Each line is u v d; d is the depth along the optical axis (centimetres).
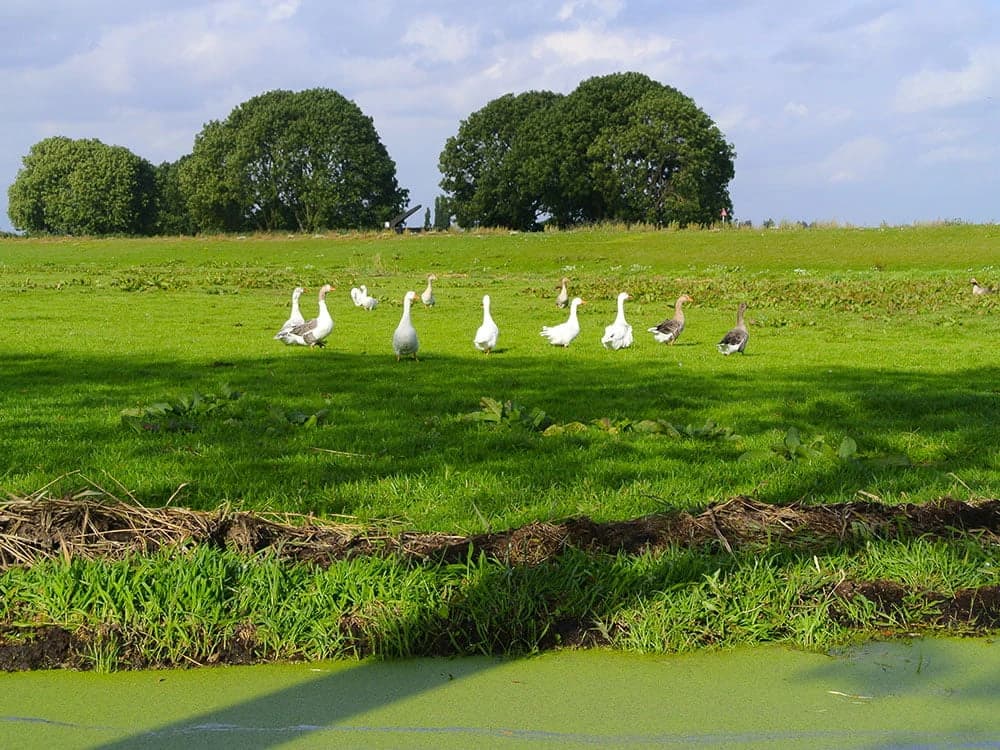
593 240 5384
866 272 4038
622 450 925
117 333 2048
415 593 545
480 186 7950
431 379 1437
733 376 1518
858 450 954
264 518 653
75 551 580
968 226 5147
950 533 643
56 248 5712
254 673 501
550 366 1627
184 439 948
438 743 433
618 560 586
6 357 1633
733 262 4519
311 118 7938
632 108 7256
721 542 617
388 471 831
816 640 537
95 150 9250
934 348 1945
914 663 515
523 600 542
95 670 502
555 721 453
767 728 449
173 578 540
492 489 766
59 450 889
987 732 446
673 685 490
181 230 9944
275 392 1280
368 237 6009
